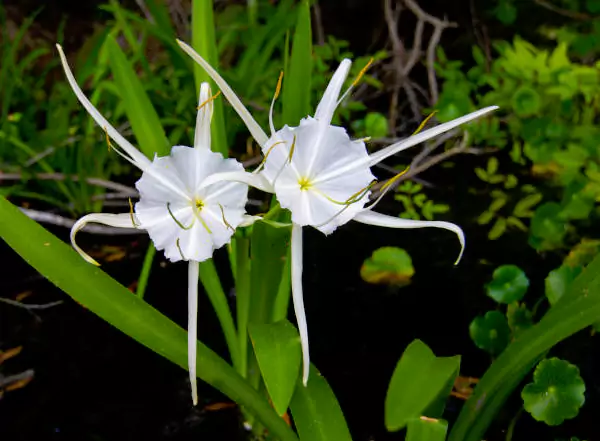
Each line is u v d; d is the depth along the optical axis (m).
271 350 0.77
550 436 0.90
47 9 1.90
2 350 1.00
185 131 1.37
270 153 0.69
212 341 1.02
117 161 1.41
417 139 0.70
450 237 1.25
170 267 1.17
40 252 0.73
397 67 1.57
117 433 0.90
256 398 0.79
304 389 0.78
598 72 1.29
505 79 1.38
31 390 0.95
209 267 0.90
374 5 1.89
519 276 0.99
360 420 0.92
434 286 1.13
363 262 1.20
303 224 0.69
